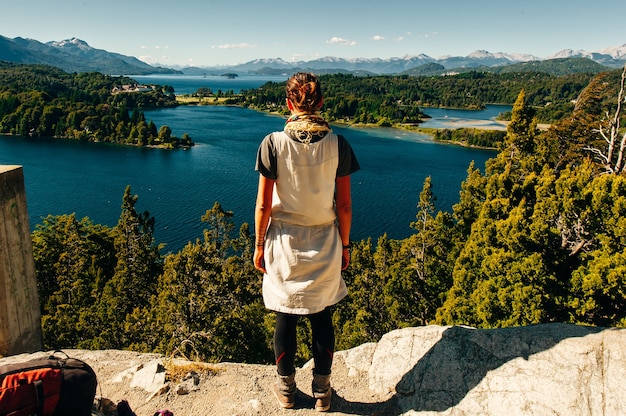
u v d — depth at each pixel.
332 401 3.01
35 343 3.69
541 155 25.67
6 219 3.32
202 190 86.25
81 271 34.22
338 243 2.71
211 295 23.28
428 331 3.28
